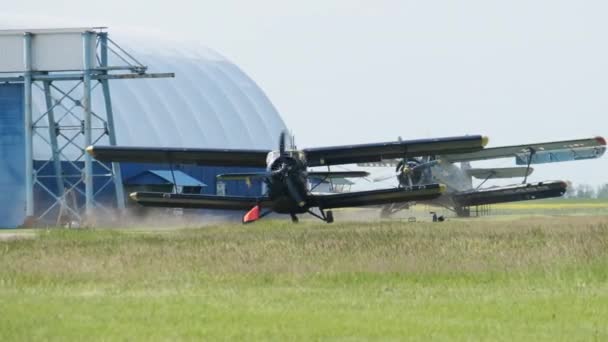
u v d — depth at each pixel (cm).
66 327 7981
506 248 13075
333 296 9562
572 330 7869
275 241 15000
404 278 10706
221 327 7994
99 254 13300
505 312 8644
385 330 7862
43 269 11462
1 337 7612
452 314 8562
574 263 11531
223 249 13638
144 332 7806
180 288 10106
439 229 18050
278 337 7644
